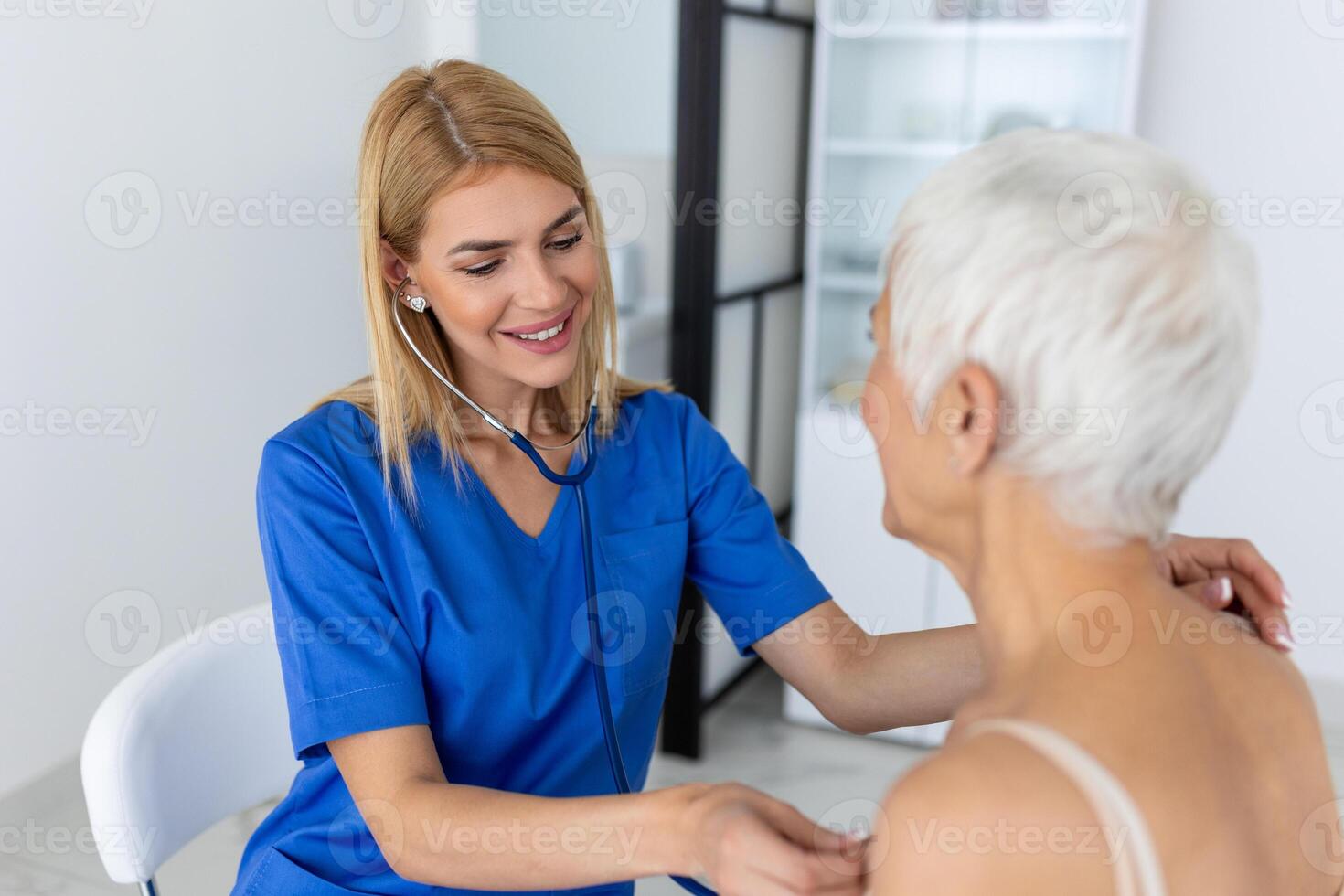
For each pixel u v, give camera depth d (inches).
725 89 92.4
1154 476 22.6
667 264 98.3
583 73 96.0
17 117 68.8
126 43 73.3
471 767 41.1
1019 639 23.9
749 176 100.7
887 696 41.9
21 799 77.5
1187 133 102.4
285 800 42.2
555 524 42.5
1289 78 98.2
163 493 81.4
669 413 47.3
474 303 39.0
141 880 39.8
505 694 40.6
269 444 40.5
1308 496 103.8
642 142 96.8
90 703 80.6
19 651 75.2
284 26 82.9
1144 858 20.9
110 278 75.3
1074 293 21.9
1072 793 20.9
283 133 84.5
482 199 38.0
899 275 24.2
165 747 41.1
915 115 95.2
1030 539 23.6
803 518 101.2
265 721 45.7
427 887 39.9
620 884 44.3
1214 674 24.1
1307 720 25.4
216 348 82.6
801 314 117.4
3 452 71.8
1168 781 21.5
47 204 71.2
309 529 38.9
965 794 20.7
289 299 87.7
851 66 94.6
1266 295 102.1
